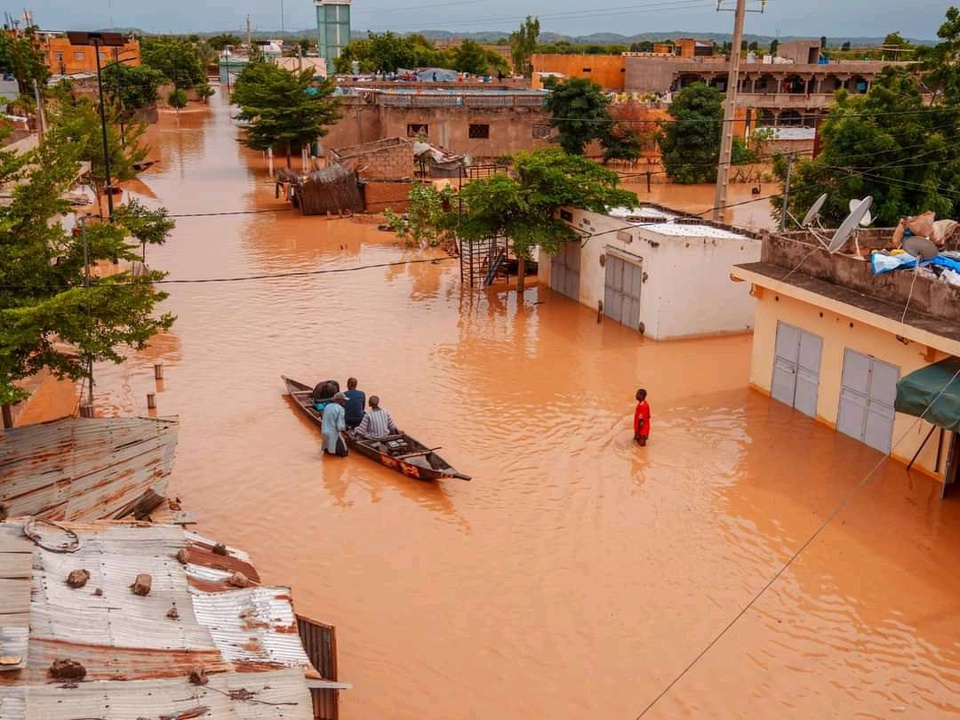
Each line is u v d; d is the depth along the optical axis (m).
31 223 15.15
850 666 11.96
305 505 16.06
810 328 19.67
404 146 46.06
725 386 21.86
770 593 13.57
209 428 19.19
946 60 32.22
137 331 15.64
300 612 12.94
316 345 24.55
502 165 47.88
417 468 16.72
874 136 29.98
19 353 14.70
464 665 11.92
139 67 78.88
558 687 11.55
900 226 19.69
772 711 11.15
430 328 26.19
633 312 26.16
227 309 27.72
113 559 8.67
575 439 18.83
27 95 44.97
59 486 12.57
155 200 45.41
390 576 13.92
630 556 14.54
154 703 7.05
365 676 11.64
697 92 55.41
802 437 18.94
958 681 11.69
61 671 6.96
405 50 101.44
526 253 28.05
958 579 13.91
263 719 7.32
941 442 16.56
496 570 14.12
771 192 53.22
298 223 41.28
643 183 56.25
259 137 52.25
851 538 15.03
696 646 12.36
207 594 9.07
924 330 15.77
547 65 85.38
